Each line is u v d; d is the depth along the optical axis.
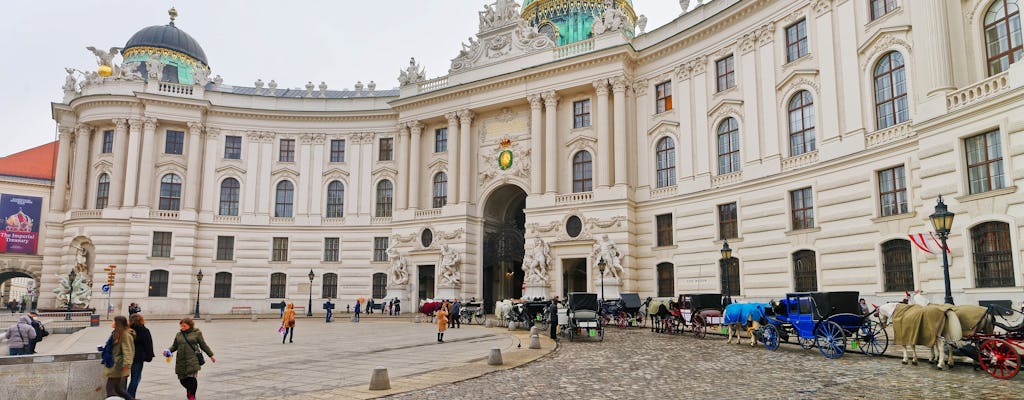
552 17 58.19
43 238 66.38
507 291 53.72
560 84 47.44
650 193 43.44
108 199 54.94
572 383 14.98
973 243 23.03
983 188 22.77
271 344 25.62
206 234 56.16
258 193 57.84
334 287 57.25
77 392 12.20
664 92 44.12
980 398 12.25
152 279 53.66
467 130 51.72
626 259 42.28
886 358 18.39
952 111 23.62
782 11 35.78
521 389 14.17
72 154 58.84
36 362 11.85
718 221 38.59
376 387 14.09
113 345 11.65
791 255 33.56
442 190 53.91
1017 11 23.14
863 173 29.91
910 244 27.16
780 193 34.56
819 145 32.62
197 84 57.38
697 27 40.69
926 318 16.23
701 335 26.92
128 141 55.62
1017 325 15.81
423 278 53.47
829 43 32.56
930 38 24.91
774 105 35.81
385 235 56.94
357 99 59.50
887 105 29.41
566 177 47.44
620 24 46.09
